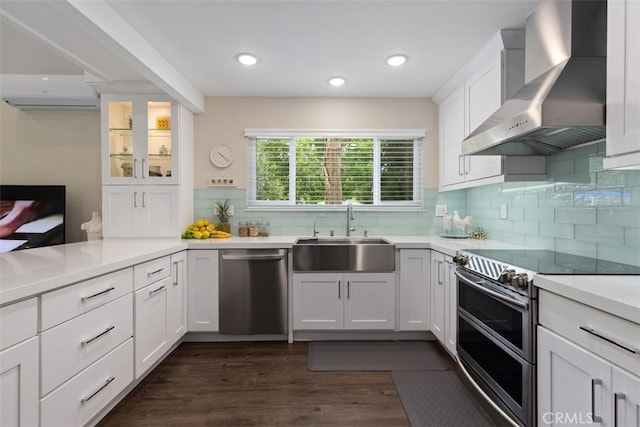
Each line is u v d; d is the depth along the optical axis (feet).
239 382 7.11
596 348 3.47
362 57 8.15
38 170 11.01
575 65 5.30
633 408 3.04
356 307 9.12
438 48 7.68
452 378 7.27
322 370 7.63
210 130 11.09
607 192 5.73
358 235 11.19
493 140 5.71
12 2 5.55
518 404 4.72
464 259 6.56
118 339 5.70
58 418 4.33
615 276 4.32
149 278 6.84
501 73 7.07
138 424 5.72
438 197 11.14
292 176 11.30
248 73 9.12
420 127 11.14
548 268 4.86
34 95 9.96
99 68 8.42
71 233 11.01
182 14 6.32
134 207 9.86
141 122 9.80
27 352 3.88
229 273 9.05
